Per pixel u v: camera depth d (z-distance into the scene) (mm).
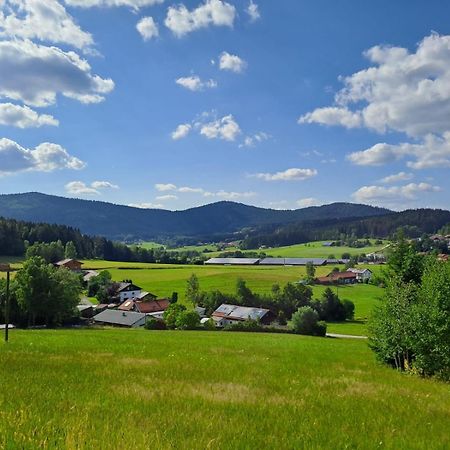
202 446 7410
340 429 9398
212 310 121188
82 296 133000
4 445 6586
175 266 192750
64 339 33656
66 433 7367
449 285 20188
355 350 35969
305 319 79625
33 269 78625
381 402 13250
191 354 25297
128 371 16828
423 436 9398
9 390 11852
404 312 22328
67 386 12938
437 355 20031
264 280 154875
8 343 27703
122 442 6934
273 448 7758
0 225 179250
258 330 80500
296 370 20328
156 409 10312
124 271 170750
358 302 139375
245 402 11781
